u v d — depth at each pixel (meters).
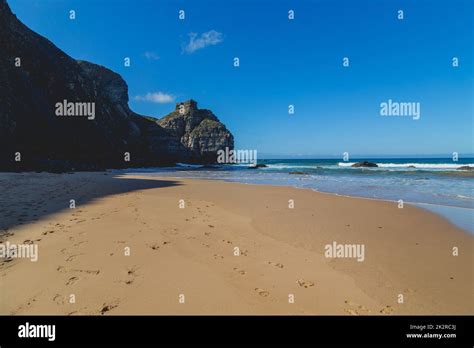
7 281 4.96
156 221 9.48
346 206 13.48
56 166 30.72
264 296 4.84
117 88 91.50
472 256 6.92
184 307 4.41
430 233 8.95
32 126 35.19
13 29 40.22
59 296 4.56
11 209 9.98
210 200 14.86
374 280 5.55
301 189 20.47
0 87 31.41
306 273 5.82
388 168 49.59
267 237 8.31
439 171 38.06
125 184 21.80
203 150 114.38
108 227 8.41
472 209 12.79
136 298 4.60
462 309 4.57
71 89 50.16
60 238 7.21
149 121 101.25
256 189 20.38
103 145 55.38
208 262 6.19
